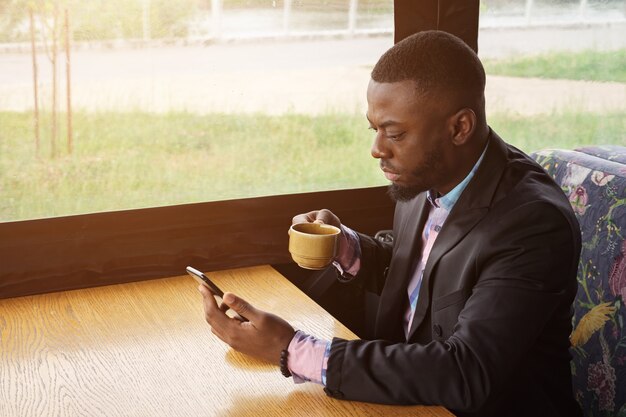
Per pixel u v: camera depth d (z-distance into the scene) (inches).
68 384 49.8
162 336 57.7
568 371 58.5
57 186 72.2
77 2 68.4
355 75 81.6
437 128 52.3
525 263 50.9
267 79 77.7
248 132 78.5
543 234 51.7
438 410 48.2
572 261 52.8
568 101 94.8
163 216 71.0
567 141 96.4
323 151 82.2
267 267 75.2
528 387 55.0
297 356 49.9
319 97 80.6
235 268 74.9
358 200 80.7
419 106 51.5
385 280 68.6
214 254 74.1
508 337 48.7
